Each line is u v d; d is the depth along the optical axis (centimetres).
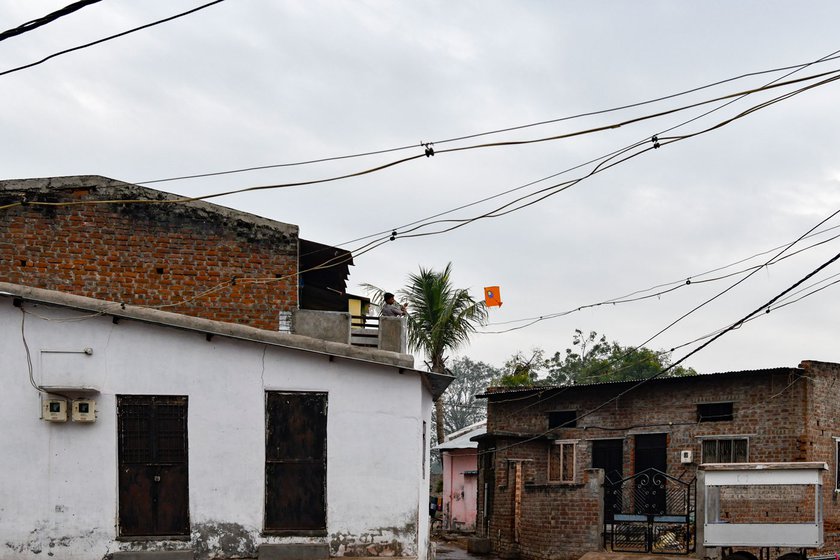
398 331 1681
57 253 1750
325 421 1502
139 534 1432
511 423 3167
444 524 4034
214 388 1474
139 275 1775
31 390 1423
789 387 2508
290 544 1459
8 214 1741
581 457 2938
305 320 1636
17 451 1411
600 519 2327
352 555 1478
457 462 4147
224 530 1449
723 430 2625
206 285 1798
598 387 2922
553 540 2503
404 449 1516
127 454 1444
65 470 1421
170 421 1459
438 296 3684
